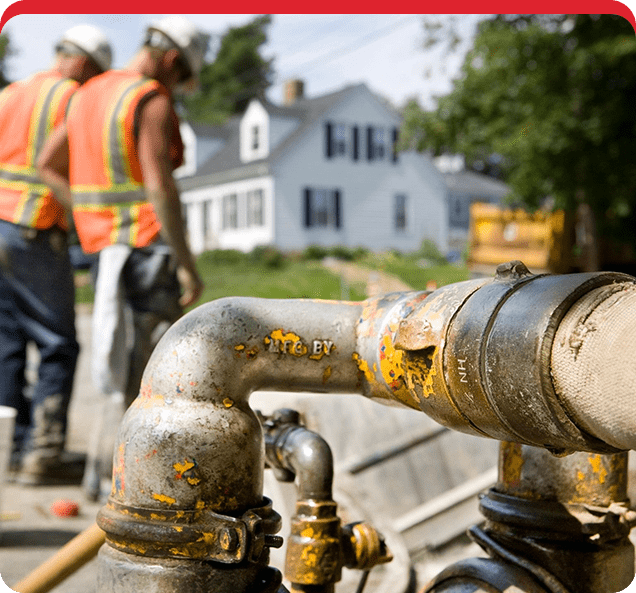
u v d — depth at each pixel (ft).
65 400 12.11
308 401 8.47
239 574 3.09
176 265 10.32
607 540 3.75
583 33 38.83
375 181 109.40
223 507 3.12
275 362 3.37
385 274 84.38
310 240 104.94
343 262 95.40
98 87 10.41
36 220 11.54
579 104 39.17
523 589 3.59
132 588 3.07
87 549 4.04
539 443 2.84
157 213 10.07
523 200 40.70
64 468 12.20
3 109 11.68
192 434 3.10
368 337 3.42
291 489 7.04
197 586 3.03
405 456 8.54
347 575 7.04
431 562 7.56
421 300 3.32
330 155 105.91
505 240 42.04
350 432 8.55
